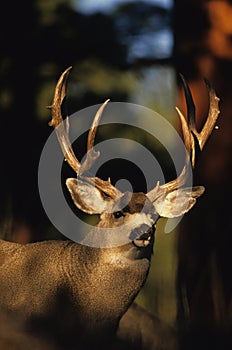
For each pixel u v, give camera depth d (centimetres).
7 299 1914
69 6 3019
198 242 2308
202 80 2442
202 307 2156
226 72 2425
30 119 2902
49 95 2909
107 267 1884
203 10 2445
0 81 2927
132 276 1889
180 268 2286
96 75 2967
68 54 2961
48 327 1884
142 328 1928
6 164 2856
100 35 3011
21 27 2962
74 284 1894
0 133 2894
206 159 2370
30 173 2842
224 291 2220
